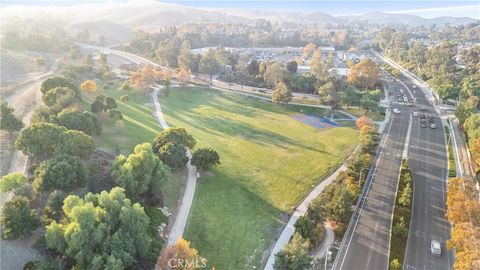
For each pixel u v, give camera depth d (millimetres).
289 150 122500
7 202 68375
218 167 107812
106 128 119875
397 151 121188
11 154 93750
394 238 79312
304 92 189375
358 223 84500
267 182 102312
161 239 73938
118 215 67688
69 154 85500
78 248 62344
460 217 75125
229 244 77812
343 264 72750
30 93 141250
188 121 145125
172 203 88312
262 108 164625
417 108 168750
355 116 154625
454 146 125688
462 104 146125
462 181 88125
